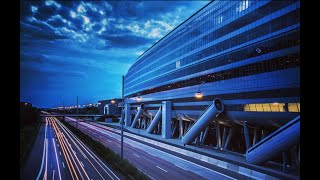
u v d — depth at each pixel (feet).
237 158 166.50
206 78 222.28
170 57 306.35
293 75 137.39
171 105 298.35
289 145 127.03
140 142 251.80
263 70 157.69
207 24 222.07
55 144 233.96
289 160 168.55
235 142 228.63
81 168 136.36
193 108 247.09
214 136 261.44
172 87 298.35
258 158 140.77
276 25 147.84
